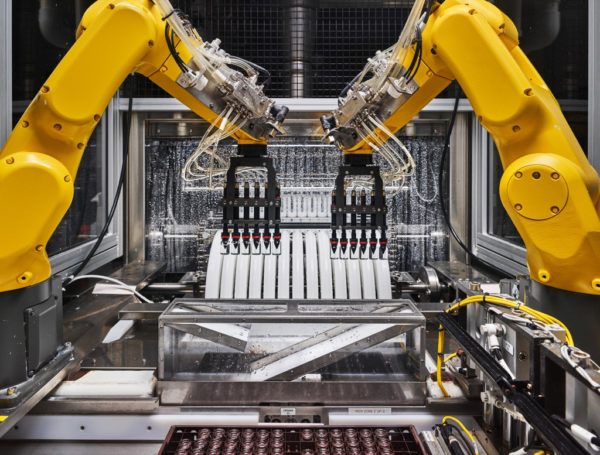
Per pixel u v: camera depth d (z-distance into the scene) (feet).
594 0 5.79
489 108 4.35
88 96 4.45
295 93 9.27
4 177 4.21
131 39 4.48
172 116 9.60
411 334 5.60
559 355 3.43
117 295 8.15
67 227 8.00
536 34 7.45
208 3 9.35
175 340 5.52
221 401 5.11
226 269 6.81
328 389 5.12
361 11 9.57
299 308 5.52
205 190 9.95
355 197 5.67
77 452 4.83
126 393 5.19
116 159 9.61
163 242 10.14
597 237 4.18
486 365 4.13
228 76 4.96
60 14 7.58
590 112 5.90
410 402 5.12
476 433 4.68
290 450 4.36
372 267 6.93
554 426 3.24
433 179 9.94
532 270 4.72
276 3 9.28
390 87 4.95
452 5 4.58
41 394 4.71
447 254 10.07
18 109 6.25
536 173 4.19
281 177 9.66
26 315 4.61
